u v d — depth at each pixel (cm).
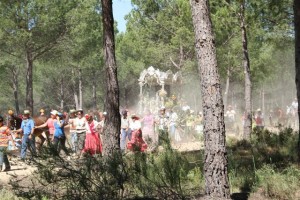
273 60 4078
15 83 5559
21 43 2794
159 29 3906
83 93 7038
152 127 1755
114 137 1035
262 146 1430
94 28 3216
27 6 2711
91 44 3269
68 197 680
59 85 6725
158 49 3825
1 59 3312
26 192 694
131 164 774
